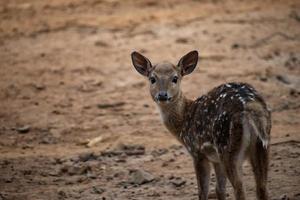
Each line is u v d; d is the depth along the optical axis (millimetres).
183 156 14914
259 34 24766
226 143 10852
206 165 11938
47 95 19844
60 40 25078
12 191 13586
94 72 21516
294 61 21953
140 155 15164
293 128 16047
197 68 21312
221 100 11312
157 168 14367
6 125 17688
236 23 26109
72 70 21766
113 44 24172
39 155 15531
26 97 19750
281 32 24984
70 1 30406
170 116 12820
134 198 12938
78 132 17016
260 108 10750
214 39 24219
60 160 15125
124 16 27500
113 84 20438
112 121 17547
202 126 11750
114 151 15406
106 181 13914
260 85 19516
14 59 23250
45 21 27547
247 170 13688
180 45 23703
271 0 29703
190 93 19266
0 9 30000
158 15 27453
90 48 23891
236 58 22250
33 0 31297
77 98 19484
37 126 17469
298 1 29469
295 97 18484
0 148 16203
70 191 13453
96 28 26109
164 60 22188
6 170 14656
